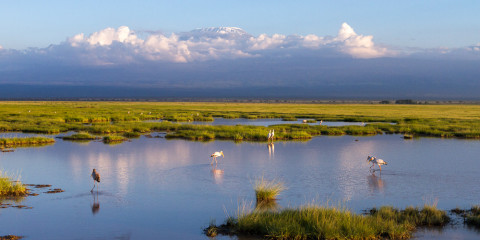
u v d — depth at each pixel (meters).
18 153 33.94
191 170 27.06
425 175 25.75
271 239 14.22
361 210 17.78
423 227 15.52
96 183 22.83
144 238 14.47
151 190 21.39
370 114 98.12
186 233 14.98
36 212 17.34
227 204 18.83
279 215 15.84
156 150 36.66
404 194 20.78
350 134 53.59
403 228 14.91
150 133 53.16
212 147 39.19
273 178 24.58
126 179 24.02
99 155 33.22
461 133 50.75
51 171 26.20
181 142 43.25
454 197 20.20
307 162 30.55
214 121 78.31
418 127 57.47
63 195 20.17
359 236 13.90
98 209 17.91
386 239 14.15
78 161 30.14
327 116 88.81
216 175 25.42
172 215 17.17
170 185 22.56
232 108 136.75
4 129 53.94
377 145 41.50
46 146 38.72
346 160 31.62
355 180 24.16
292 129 56.31
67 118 71.06
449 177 25.12
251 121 78.56
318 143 43.22
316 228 14.30
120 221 16.34
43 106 133.62
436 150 37.81
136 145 40.16
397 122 72.00
